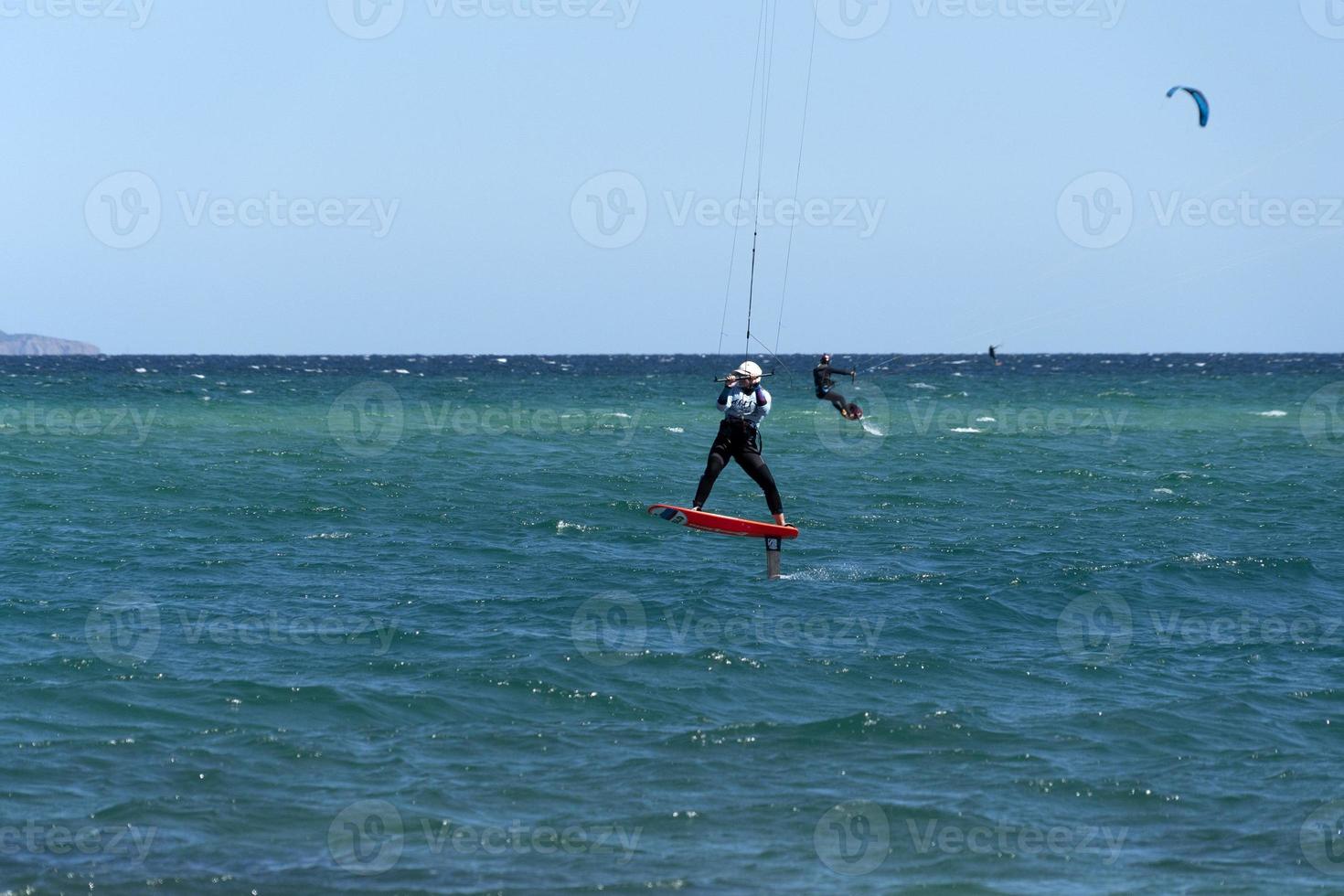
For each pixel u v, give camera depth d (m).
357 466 142.75
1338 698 55.25
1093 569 84.38
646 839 39.66
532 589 76.69
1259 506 118.56
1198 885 36.97
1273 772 46.19
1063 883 37.06
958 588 78.00
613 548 92.62
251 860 37.56
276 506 108.69
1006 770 46.09
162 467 136.50
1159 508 116.56
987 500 121.69
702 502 66.12
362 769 45.00
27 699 51.34
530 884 36.44
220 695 52.59
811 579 81.38
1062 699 54.84
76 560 82.06
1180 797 43.78
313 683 54.44
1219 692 55.91
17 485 116.94
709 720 51.25
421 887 36.16
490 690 54.31
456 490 121.81
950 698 54.75
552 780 44.44
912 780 45.00
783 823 41.16
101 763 44.78
